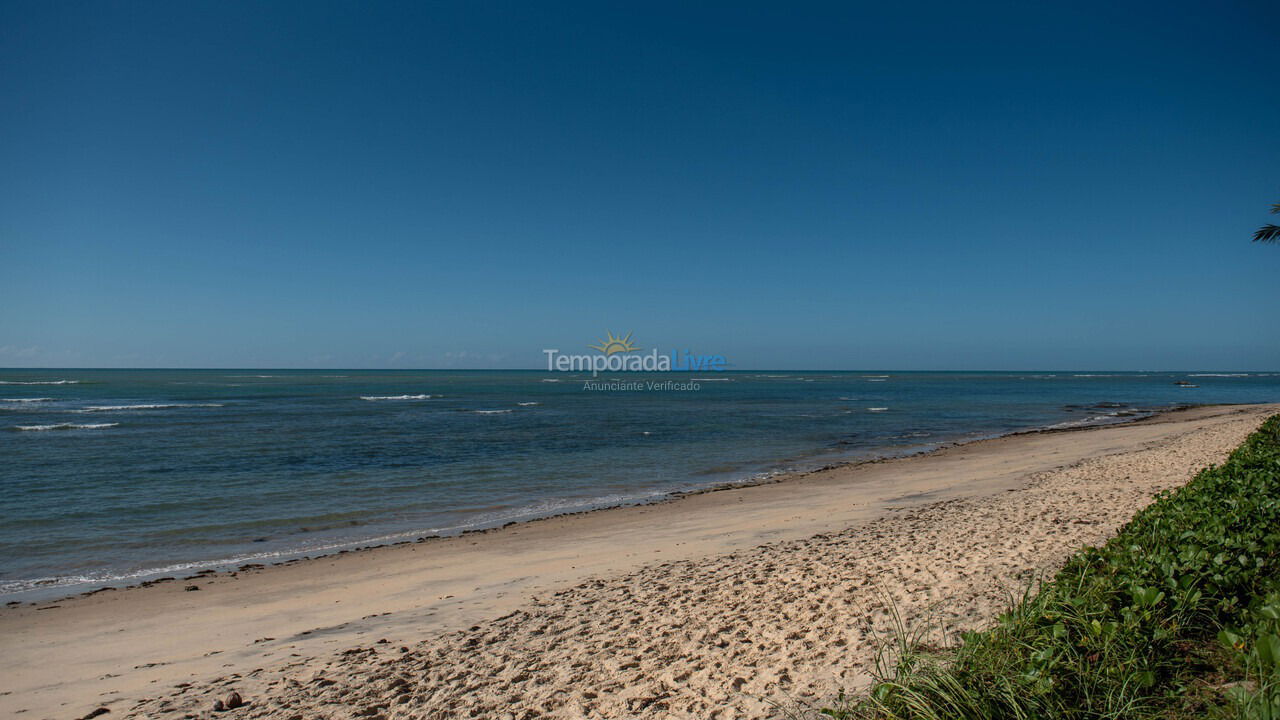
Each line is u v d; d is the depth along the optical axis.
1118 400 71.25
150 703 5.98
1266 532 5.38
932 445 30.73
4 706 6.24
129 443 29.66
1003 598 6.43
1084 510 11.41
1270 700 2.87
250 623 8.74
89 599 10.05
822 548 10.09
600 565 10.82
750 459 26.31
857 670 4.98
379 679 5.96
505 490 19.72
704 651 5.84
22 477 21.05
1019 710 3.34
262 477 21.52
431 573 11.05
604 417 46.12
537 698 5.15
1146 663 3.61
